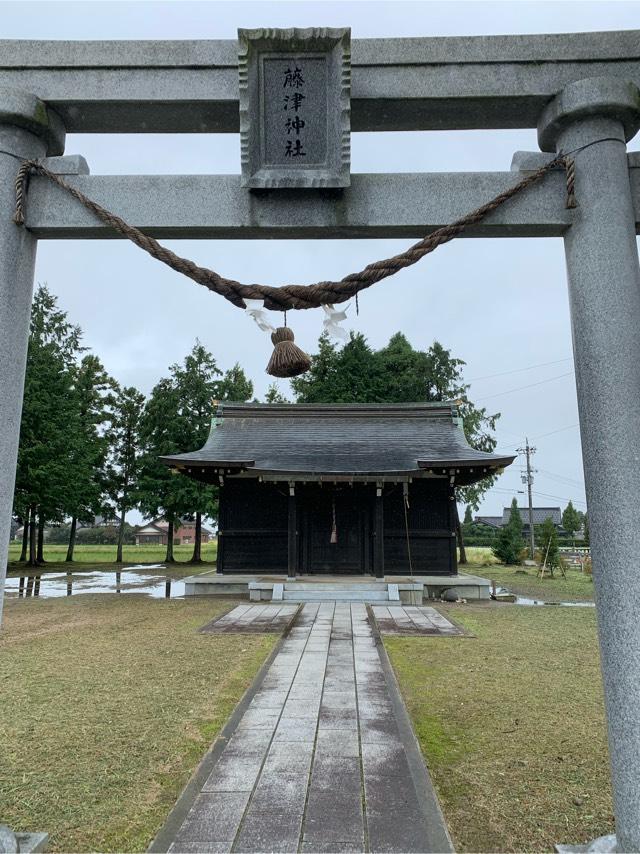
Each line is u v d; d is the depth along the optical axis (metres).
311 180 3.23
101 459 32.91
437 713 5.91
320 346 35.78
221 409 21.17
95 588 18.84
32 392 24.80
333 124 3.24
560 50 3.42
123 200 3.41
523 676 7.43
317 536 18.06
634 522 2.98
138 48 3.45
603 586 3.04
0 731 5.36
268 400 38.59
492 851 3.39
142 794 4.10
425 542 17.66
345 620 12.02
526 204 3.36
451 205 3.38
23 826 3.66
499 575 24.02
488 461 15.36
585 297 3.25
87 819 3.75
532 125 3.71
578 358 3.28
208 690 6.70
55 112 3.56
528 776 4.41
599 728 5.47
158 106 3.49
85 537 65.25
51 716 5.78
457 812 3.86
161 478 30.84
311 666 7.89
